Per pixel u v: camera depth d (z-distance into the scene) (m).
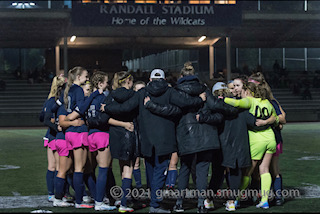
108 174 7.44
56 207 7.04
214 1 32.44
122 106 6.39
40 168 11.46
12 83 41.78
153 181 6.50
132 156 6.45
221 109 6.37
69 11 30.03
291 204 7.12
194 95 6.41
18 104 37.84
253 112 6.56
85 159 6.90
